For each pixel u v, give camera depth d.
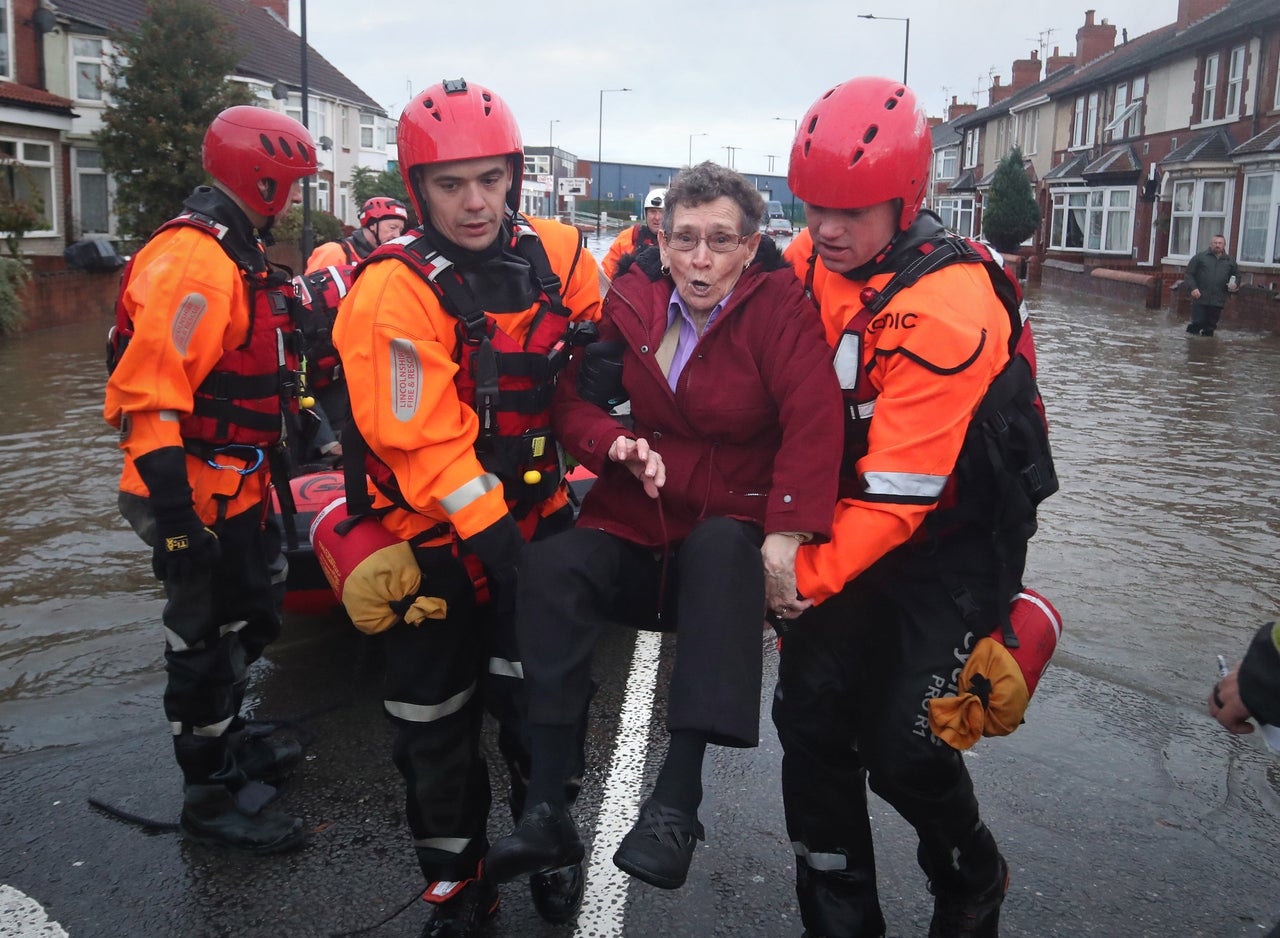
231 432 3.28
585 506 2.63
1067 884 3.23
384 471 2.70
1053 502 7.96
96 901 3.14
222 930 3.02
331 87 44.84
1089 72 40.28
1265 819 3.63
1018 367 2.57
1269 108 26.14
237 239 3.23
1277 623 2.06
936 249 2.49
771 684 4.84
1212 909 3.12
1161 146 32.34
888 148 2.39
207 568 3.23
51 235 26.78
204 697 3.32
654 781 3.90
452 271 2.60
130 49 23.89
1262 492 8.34
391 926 3.05
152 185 24.03
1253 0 29.77
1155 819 3.61
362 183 43.50
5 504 7.52
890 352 2.44
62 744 4.09
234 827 3.40
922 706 2.51
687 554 2.37
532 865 2.27
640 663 5.03
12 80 26.94
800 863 2.83
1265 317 20.77
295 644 5.14
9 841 3.44
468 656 2.82
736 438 2.53
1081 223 37.12
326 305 4.86
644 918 3.09
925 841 2.66
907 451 2.37
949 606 2.56
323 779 3.88
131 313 3.09
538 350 2.70
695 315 2.57
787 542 2.37
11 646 5.03
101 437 9.83
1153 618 5.58
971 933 2.73
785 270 2.55
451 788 2.83
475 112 2.55
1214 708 2.21
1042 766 3.97
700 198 2.43
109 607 5.56
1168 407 12.23
